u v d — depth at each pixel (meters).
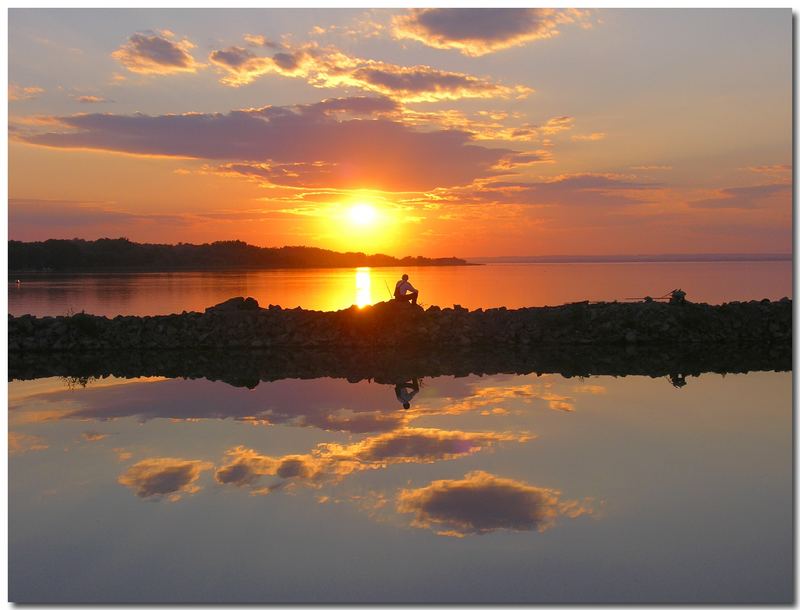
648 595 4.18
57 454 7.10
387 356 15.40
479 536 5.01
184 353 16.08
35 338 16.64
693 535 5.01
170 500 5.75
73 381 11.99
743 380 11.53
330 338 17.25
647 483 6.09
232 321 17.66
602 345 17.16
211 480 6.23
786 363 13.73
